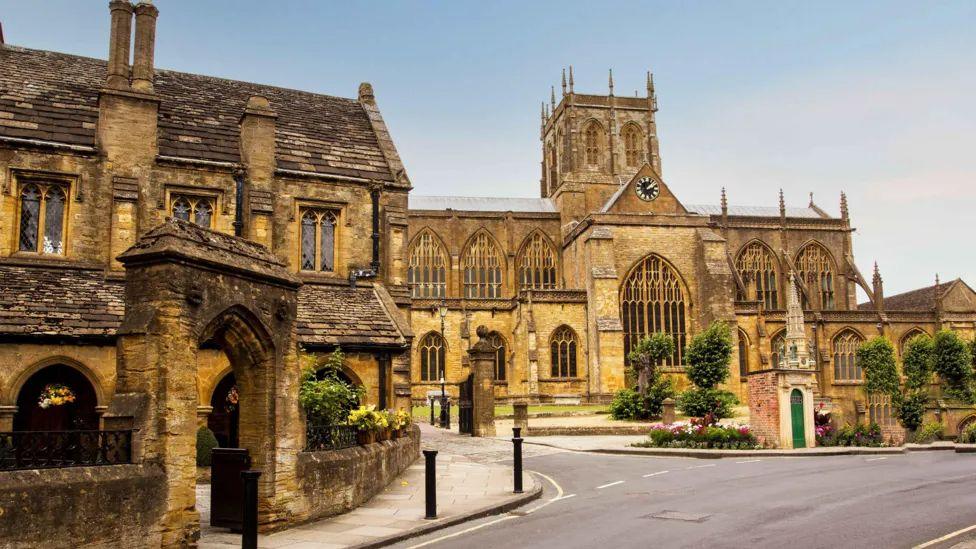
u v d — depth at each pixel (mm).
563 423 49844
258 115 29891
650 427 44719
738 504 17703
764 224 86188
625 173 93062
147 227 27688
